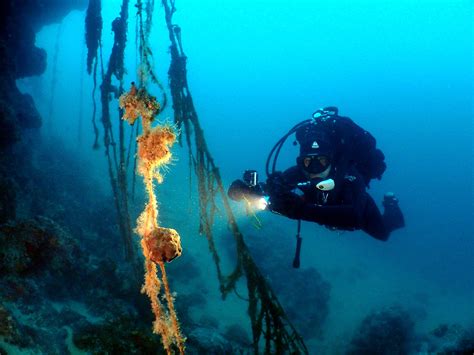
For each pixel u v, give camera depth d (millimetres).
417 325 13953
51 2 12914
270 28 96688
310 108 97625
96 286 5582
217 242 14297
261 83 104062
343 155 3559
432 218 50719
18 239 4512
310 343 11188
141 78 1721
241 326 10047
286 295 12719
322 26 92750
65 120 22984
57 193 10469
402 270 21391
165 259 1086
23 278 4273
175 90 3188
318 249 19953
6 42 8445
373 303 15094
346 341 11508
